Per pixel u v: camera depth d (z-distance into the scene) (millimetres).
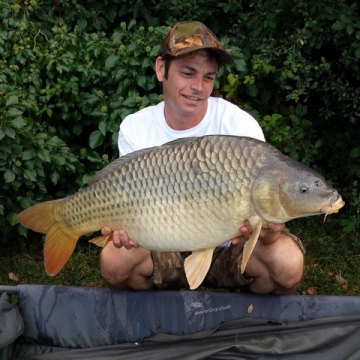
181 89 1246
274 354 1241
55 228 1170
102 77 1973
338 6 1914
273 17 2037
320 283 1793
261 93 2121
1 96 1773
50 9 2270
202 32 1222
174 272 1332
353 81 2131
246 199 1025
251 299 1291
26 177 1753
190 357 1247
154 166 1057
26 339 1300
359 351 1255
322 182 1031
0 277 1814
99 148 2000
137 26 2336
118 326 1297
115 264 1295
